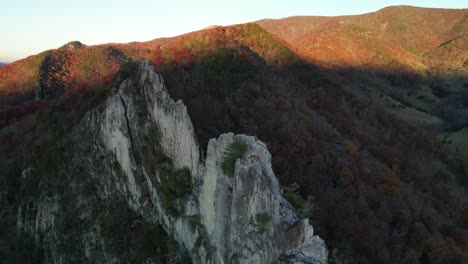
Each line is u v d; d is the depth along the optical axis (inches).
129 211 2043.6
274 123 2362.2
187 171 1779.0
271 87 2994.6
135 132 2078.0
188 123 1760.6
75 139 2485.2
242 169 1347.2
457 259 2079.2
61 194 2368.4
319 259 1212.5
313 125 2728.8
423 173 3120.1
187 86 2363.4
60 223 2241.6
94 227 2105.1
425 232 2140.7
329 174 2251.5
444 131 5723.4
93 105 2456.9
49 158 2578.7
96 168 2281.0
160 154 1931.6
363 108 3811.5
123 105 2151.8
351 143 2765.7
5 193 2829.7
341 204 1972.2
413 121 5561.0
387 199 2301.9
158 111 1985.7
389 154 3026.6
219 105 2282.2
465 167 3789.4
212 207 1505.9
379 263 1770.4
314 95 3403.1
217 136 1892.2
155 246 1802.4
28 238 2429.9
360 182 2277.3
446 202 2856.8
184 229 1658.5
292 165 2079.2
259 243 1279.5
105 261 1951.3
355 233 1828.2
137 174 2016.5
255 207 1306.6
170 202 1793.8
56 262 2180.1
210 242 1509.6
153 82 2073.1
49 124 2842.0
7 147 3125.0
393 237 2022.6
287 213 1333.7
